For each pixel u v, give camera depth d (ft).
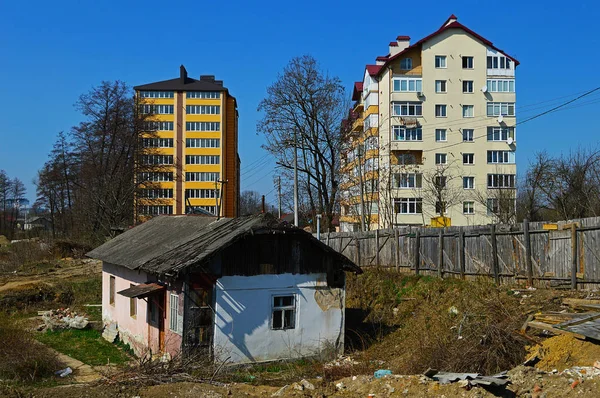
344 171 126.11
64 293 81.20
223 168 240.12
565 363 30.40
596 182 109.91
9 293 77.25
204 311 43.42
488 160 160.04
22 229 268.21
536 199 129.49
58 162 151.12
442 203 131.85
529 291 46.37
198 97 240.94
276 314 46.60
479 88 160.25
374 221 151.53
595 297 40.73
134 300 54.44
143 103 154.61
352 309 62.69
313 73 120.06
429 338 39.47
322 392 31.99
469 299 48.62
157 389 33.45
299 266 47.62
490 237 54.65
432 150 158.20
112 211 145.38
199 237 49.01
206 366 40.29
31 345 42.83
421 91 158.81
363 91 179.22
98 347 54.65
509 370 31.30
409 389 29.73
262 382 38.86
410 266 68.90
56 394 32.76
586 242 44.21
